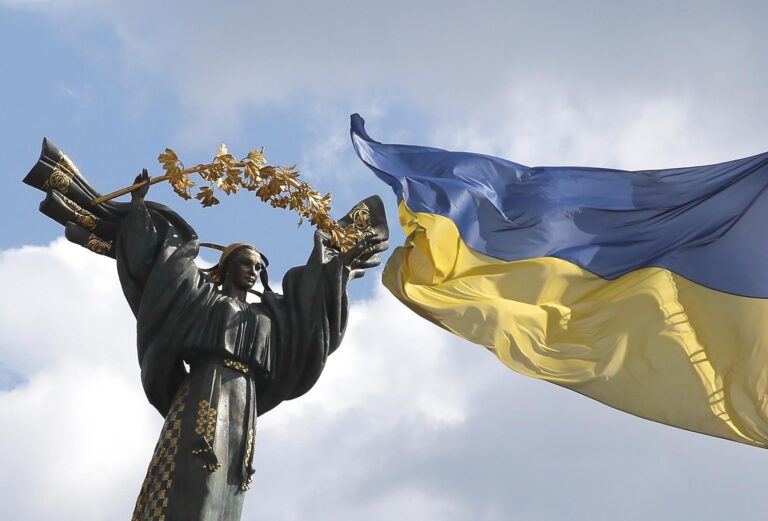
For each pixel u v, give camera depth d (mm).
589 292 43000
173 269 33531
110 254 34625
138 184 34531
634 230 43938
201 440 31766
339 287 34625
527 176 44688
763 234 43531
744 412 41281
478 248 42875
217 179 35062
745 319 42562
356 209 37094
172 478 31531
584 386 41312
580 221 44031
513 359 41344
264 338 33656
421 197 42688
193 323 33156
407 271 41812
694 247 43656
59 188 34281
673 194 44312
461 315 41375
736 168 44344
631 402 41312
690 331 42469
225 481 31891
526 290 42438
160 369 33188
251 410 32938
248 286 34688
